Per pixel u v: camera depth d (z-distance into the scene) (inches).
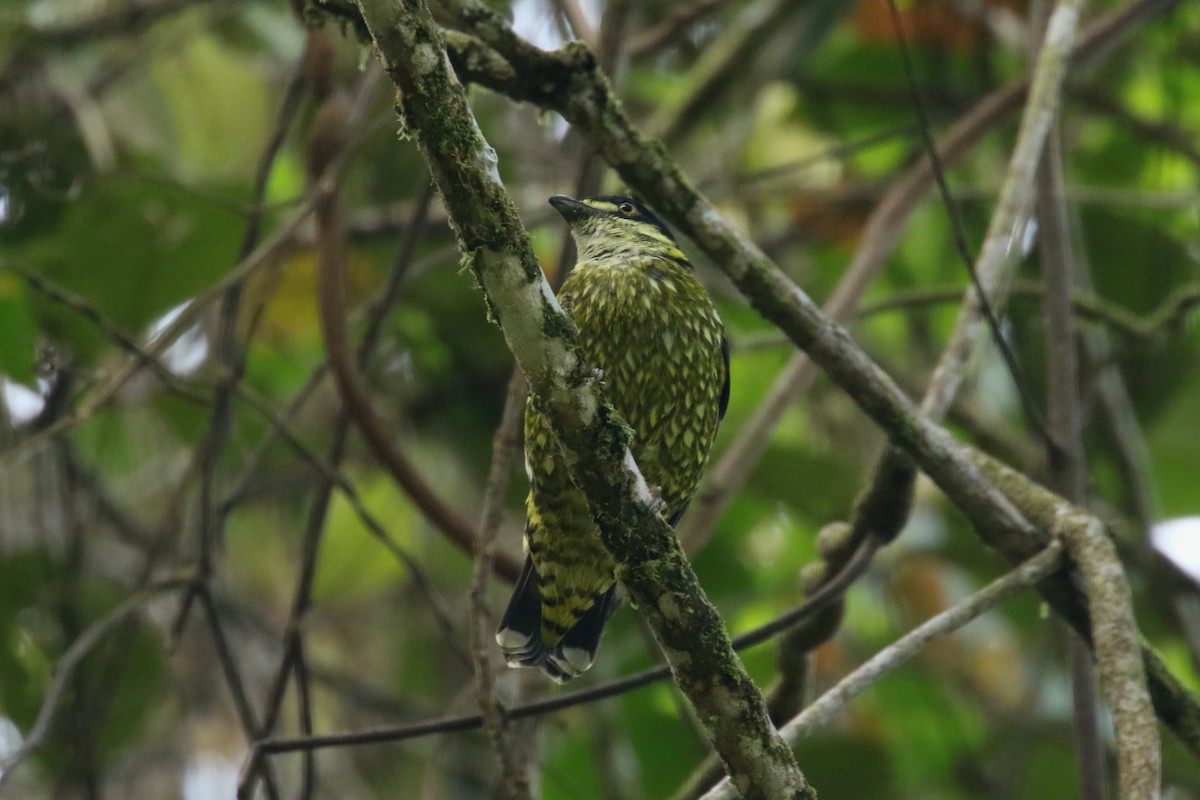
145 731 473.7
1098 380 449.7
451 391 518.6
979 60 514.6
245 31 515.8
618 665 475.5
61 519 466.6
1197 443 525.0
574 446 238.8
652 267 357.1
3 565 439.2
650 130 490.6
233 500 384.2
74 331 441.7
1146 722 272.4
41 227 450.3
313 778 351.9
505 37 314.7
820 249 579.2
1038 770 496.4
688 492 366.9
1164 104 535.5
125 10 491.5
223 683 514.6
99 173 410.3
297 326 517.7
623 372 350.3
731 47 486.0
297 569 532.4
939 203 544.7
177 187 409.7
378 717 522.9
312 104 490.6
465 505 524.4
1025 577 299.0
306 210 375.9
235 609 506.9
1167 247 524.4
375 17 217.2
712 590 508.4
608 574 338.6
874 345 538.0
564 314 236.1
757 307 321.4
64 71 478.0
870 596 529.7
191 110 518.6
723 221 319.6
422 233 492.4
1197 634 451.5
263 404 383.6
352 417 377.7
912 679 504.1
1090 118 565.0
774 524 534.0
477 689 310.2
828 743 483.8
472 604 316.5
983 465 333.7
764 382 547.5
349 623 540.1
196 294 448.1
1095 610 295.6
